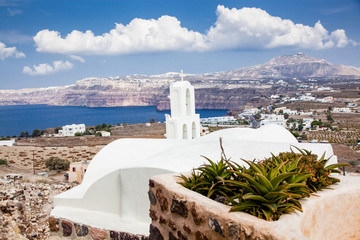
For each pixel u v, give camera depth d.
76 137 108.75
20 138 119.50
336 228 3.96
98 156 12.26
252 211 3.39
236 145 10.56
